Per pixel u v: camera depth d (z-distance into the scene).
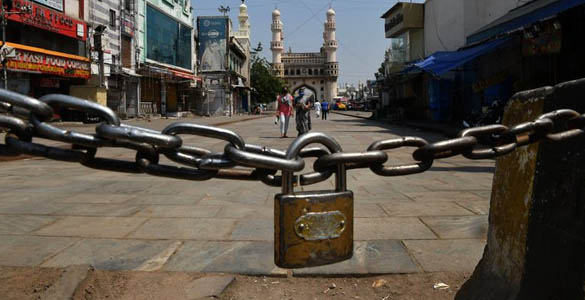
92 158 1.20
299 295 2.16
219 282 2.26
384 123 22.89
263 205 4.05
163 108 30.17
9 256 2.64
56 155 1.15
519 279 1.69
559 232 1.47
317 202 1.20
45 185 5.14
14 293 2.14
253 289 2.22
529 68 12.24
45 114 1.14
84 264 2.48
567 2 8.98
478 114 14.35
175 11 31.94
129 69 24.05
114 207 3.96
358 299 2.11
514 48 13.85
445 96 20.89
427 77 23.19
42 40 16.66
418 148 1.26
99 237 3.02
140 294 2.14
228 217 3.58
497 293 1.79
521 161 1.79
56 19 16.86
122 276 2.34
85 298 2.11
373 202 4.16
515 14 12.02
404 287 2.22
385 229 3.19
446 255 2.64
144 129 1.15
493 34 12.34
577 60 10.10
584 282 1.31
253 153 1.16
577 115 1.33
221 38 39.50
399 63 28.17
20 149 1.14
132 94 24.95
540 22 9.46
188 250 2.75
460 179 5.59
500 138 1.29
